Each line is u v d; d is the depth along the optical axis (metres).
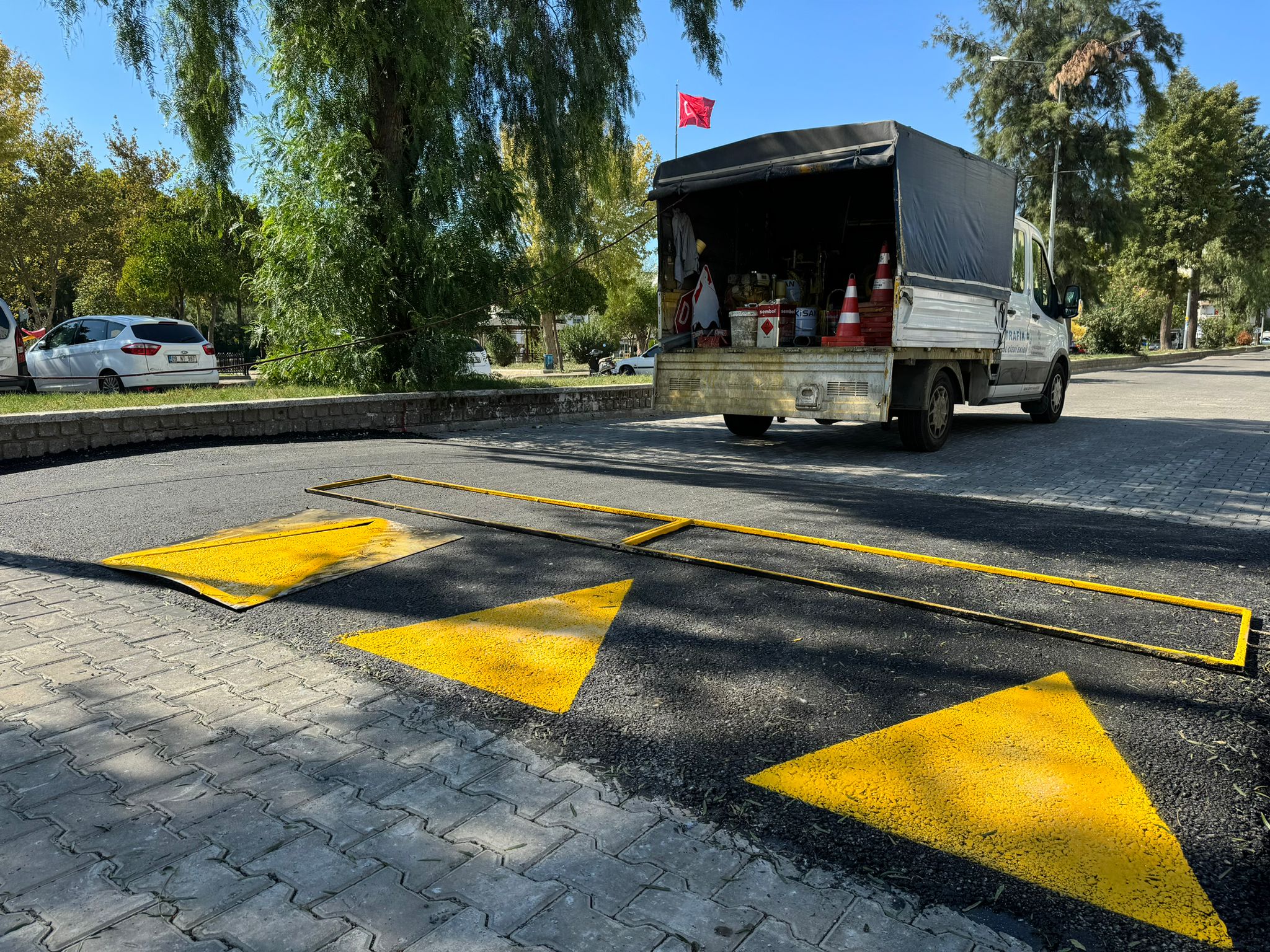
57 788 2.51
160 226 29.33
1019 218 11.20
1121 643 3.52
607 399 14.49
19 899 2.02
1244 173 44.16
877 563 4.77
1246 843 2.24
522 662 3.41
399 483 7.12
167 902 2.01
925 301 8.66
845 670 3.33
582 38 13.44
